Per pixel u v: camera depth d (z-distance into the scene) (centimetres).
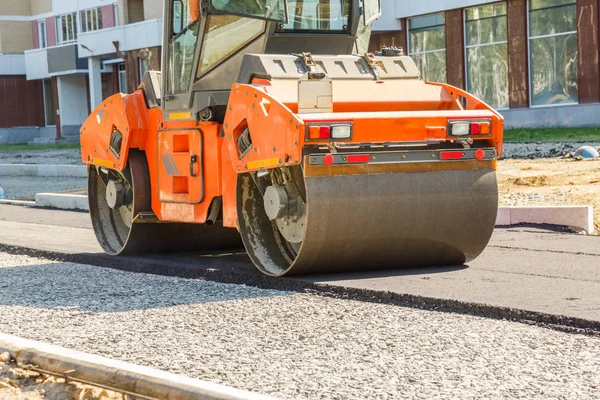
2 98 6275
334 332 718
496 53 3428
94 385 597
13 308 871
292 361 640
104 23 5669
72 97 5962
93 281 1007
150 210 1144
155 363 651
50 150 4709
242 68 988
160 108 1113
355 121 896
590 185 1647
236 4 1018
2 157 4234
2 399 588
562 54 3189
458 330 709
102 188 1232
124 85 5575
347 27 1078
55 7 6128
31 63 6138
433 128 928
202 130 1040
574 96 3170
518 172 1894
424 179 933
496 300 784
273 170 959
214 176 1024
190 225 1186
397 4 3747
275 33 1033
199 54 1028
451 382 576
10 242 1338
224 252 1213
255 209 997
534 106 3303
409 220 927
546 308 748
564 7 3164
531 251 1085
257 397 511
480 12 3469
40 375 632
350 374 602
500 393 551
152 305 858
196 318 791
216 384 543
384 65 1010
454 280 898
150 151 1140
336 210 896
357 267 953
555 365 606
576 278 896
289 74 966
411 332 707
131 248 1176
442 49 3638
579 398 539
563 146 2331
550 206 1302
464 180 950
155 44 4919
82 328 775
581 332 688
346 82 977
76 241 1349
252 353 667
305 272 944
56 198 1978
